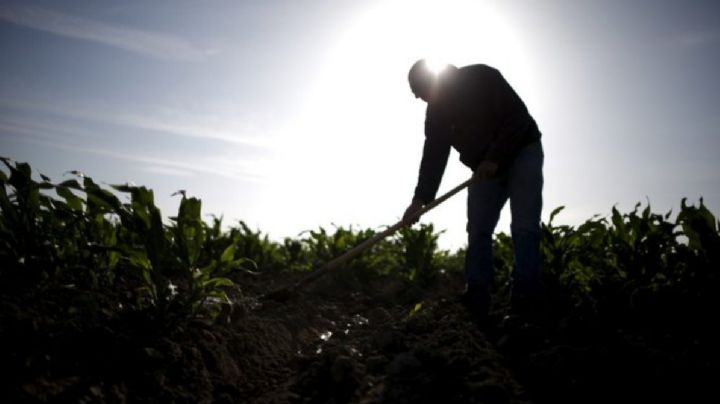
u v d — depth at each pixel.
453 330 2.66
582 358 2.12
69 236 2.87
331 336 3.58
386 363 2.24
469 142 3.17
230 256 2.87
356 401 1.92
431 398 1.84
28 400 1.81
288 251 7.61
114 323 2.49
